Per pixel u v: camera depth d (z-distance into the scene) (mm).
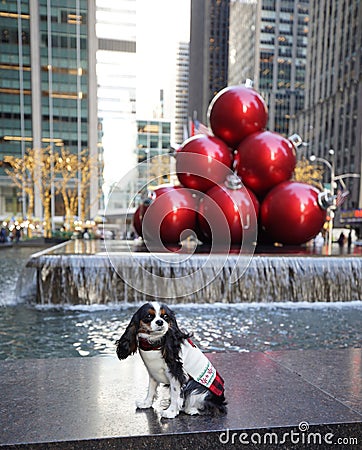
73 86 52594
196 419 2641
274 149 11117
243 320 7246
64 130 52500
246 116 11625
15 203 51125
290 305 8469
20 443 2352
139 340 2604
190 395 2676
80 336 6262
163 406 2803
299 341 6137
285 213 10750
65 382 3236
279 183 11461
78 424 2561
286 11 95938
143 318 2555
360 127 53781
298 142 12812
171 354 2566
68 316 7418
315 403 2922
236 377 3414
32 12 50375
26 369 3537
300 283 8742
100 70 65312
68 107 52500
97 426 2537
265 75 95188
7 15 49938
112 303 8258
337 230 29484
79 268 8211
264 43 95188
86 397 2957
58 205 50938
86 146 53188
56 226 50156
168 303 8320
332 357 4027
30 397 2949
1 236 28297
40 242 29797
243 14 106438
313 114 70500
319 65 68875
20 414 2688
